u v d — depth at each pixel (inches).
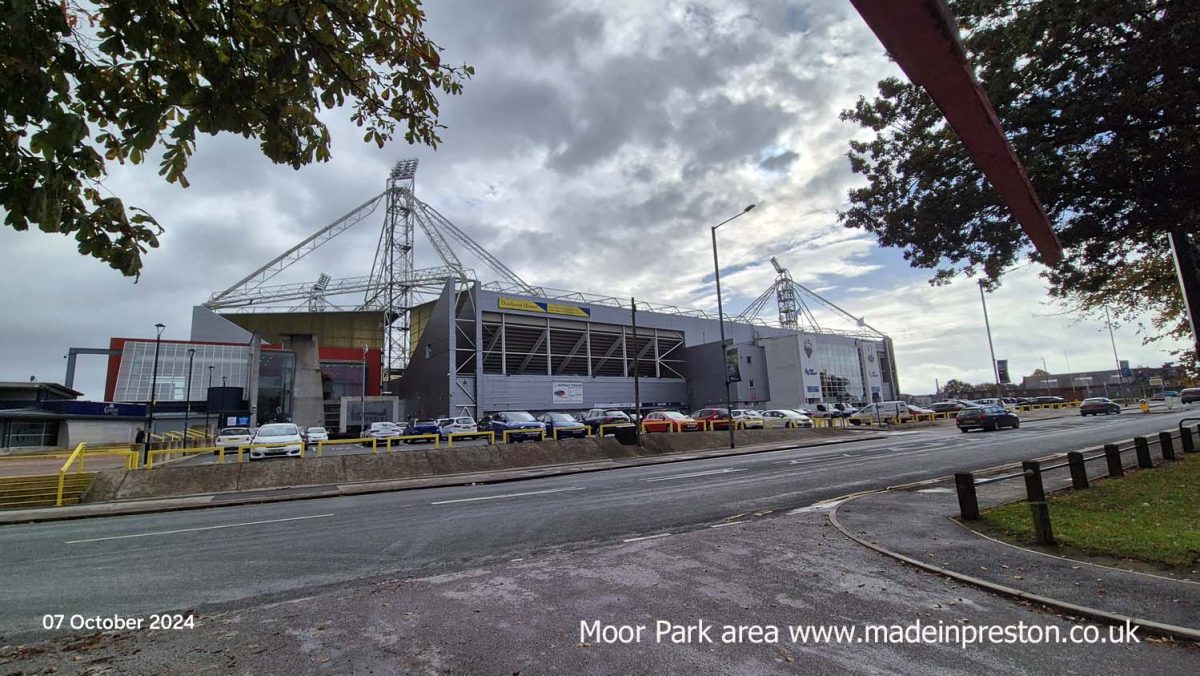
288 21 123.0
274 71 125.9
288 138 140.6
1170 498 367.9
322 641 199.0
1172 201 381.4
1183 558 248.2
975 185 455.2
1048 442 892.0
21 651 198.2
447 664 177.9
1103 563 254.2
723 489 556.4
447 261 3634.4
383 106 164.6
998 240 461.4
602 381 2581.2
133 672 179.0
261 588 273.7
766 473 682.8
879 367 3420.3
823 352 2913.4
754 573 265.3
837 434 1480.1
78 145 119.2
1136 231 436.1
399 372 3634.4
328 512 517.3
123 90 124.6
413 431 1611.7
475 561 309.9
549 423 1382.9
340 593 259.0
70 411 1902.1
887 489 501.7
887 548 298.4
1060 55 382.3
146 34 119.0
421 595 249.1
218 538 406.0
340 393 3449.8
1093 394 3900.1
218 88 123.0
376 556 330.0
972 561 268.8
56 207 119.9
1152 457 593.6
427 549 343.0
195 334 3063.5
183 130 119.0
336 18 137.4
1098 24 346.6
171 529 457.1
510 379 2313.0
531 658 180.9
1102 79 359.6
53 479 673.0
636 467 887.7
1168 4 322.7
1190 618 191.2
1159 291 757.9
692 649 184.4
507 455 948.6
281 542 381.1
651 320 2851.9
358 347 3784.5
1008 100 403.5
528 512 462.3
